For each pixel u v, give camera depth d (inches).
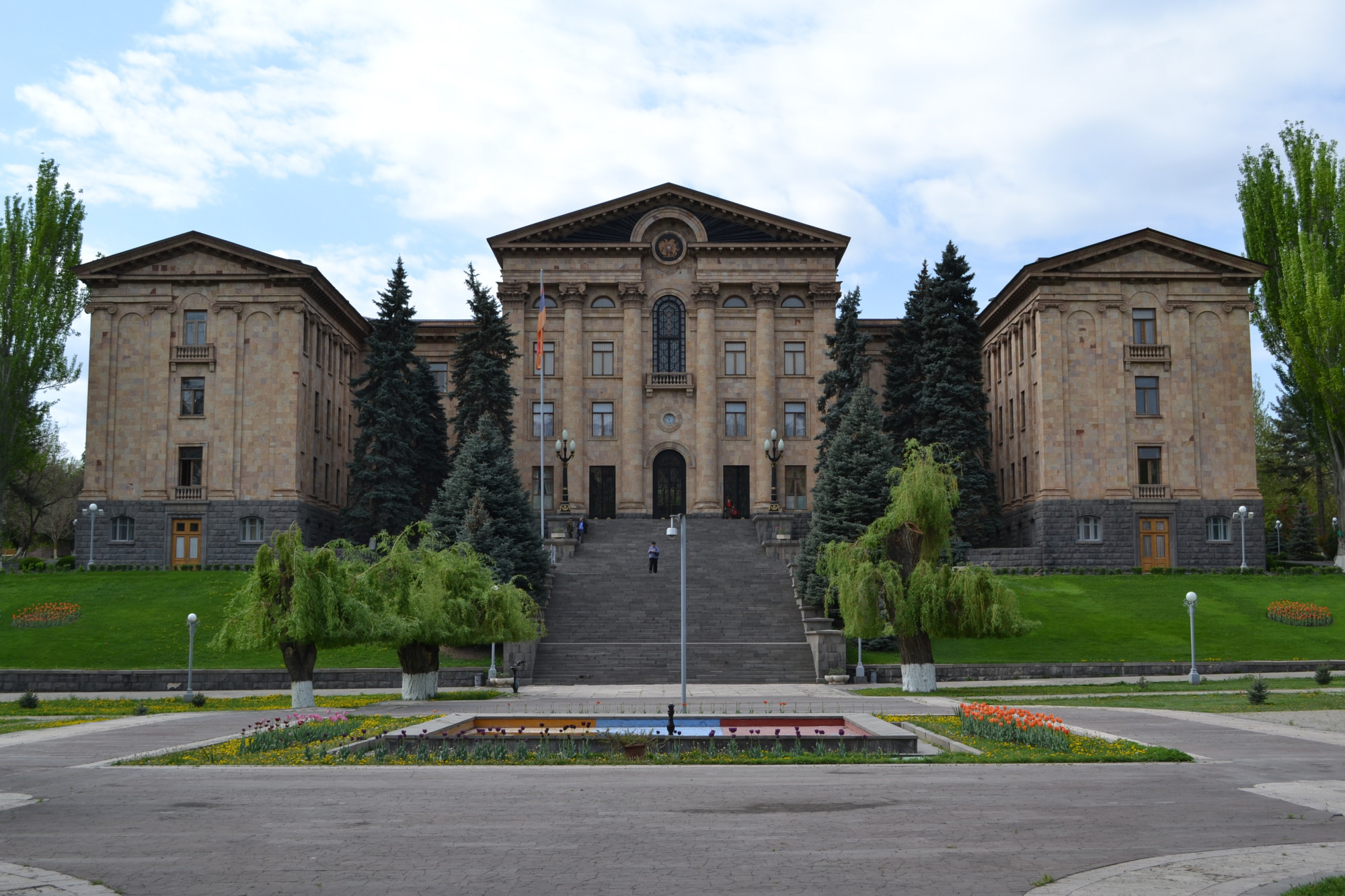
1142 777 741.3
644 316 3393.2
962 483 2844.5
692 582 2425.0
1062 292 2945.4
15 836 561.6
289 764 820.0
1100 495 2888.8
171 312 2906.0
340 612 1392.7
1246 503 2896.2
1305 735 986.7
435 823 588.1
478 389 2856.8
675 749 888.9
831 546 1761.8
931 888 455.2
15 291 2854.3
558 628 2161.7
